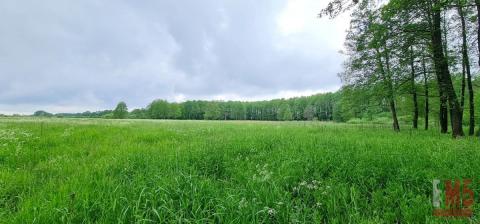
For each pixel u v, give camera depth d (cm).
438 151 700
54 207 338
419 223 334
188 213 352
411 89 1941
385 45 1451
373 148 760
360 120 4744
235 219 328
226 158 680
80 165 621
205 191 411
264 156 707
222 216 338
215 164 634
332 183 463
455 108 1337
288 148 814
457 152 671
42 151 784
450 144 834
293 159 631
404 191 431
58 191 411
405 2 1091
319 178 495
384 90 1839
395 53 1496
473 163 537
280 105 13525
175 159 639
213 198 384
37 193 409
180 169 538
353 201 388
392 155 621
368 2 771
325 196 418
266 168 559
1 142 843
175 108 12369
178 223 317
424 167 530
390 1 1122
